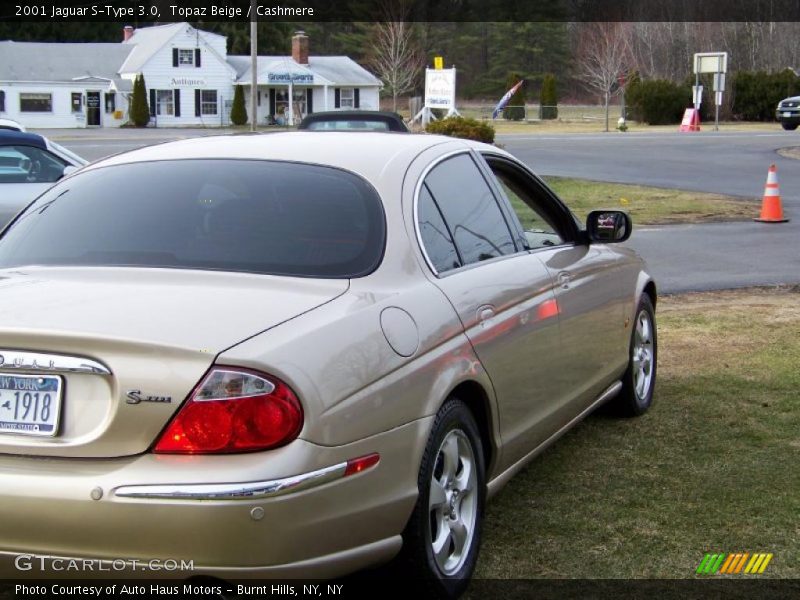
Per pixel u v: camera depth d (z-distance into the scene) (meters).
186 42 65.44
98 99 64.81
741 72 57.97
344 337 3.19
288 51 87.44
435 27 94.62
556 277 4.79
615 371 5.64
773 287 10.40
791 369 7.14
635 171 25.88
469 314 3.88
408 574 3.51
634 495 4.85
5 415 3.01
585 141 38.19
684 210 17.61
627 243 13.56
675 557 4.18
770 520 4.55
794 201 18.48
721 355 7.58
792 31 78.12
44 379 2.99
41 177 10.35
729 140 37.28
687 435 5.76
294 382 2.96
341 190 3.88
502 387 4.12
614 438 5.72
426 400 3.48
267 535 2.88
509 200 4.82
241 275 3.47
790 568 4.08
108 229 3.80
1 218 10.00
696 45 79.31
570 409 5.01
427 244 3.90
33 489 2.88
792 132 42.62
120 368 2.91
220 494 2.83
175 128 63.25
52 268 3.62
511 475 4.39
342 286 3.47
